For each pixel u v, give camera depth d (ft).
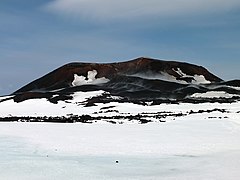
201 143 78.69
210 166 55.26
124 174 51.19
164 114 172.86
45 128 112.16
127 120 138.82
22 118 165.78
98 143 80.23
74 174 50.83
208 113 165.58
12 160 60.80
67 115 192.34
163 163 58.90
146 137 89.20
